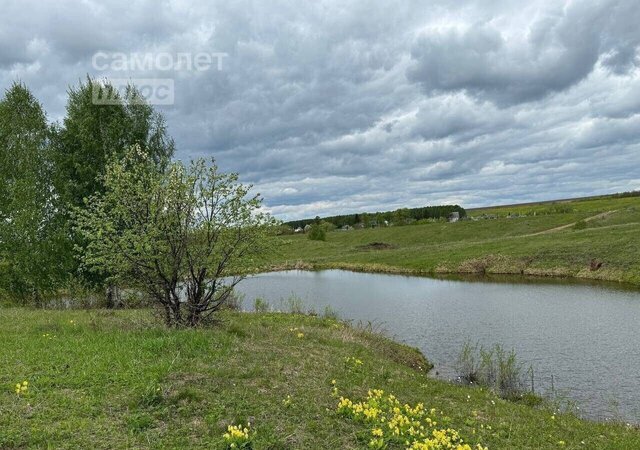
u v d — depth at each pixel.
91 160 27.25
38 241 26.39
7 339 12.17
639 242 45.78
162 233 13.86
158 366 9.59
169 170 14.34
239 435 6.95
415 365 17.92
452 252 62.06
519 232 85.12
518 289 38.12
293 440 7.41
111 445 6.59
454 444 8.44
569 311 28.53
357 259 70.00
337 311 30.72
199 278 14.64
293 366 11.46
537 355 19.78
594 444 9.80
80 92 28.64
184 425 7.48
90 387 8.51
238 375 9.91
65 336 12.59
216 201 14.42
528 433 9.88
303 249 90.69
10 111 29.69
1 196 28.27
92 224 14.36
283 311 27.45
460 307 31.31
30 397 7.88
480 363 18.56
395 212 135.88
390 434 8.03
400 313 29.91
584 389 15.84
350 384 10.94
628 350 20.06
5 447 6.30
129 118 29.12
